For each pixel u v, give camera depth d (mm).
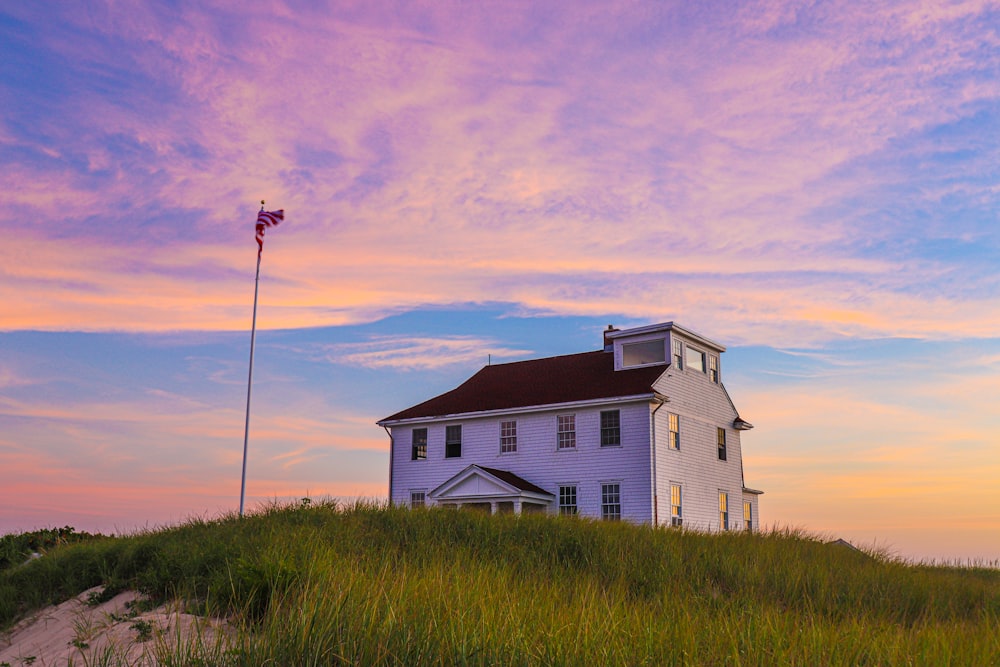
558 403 34625
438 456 38156
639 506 32125
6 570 16734
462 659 7527
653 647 8031
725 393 38938
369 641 8039
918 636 9297
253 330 32469
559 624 8641
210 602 11297
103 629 11102
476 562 14727
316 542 14047
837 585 15938
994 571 24406
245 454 31250
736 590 14844
